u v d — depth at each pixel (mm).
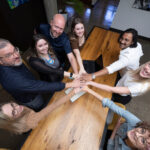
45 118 969
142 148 706
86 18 3582
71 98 1081
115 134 996
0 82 845
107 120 999
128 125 911
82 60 1410
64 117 982
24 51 2633
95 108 1047
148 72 908
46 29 1293
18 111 840
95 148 854
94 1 3848
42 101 1339
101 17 3637
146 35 3023
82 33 1460
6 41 740
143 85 1000
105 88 1098
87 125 951
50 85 940
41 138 879
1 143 1408
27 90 861
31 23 2545
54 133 904
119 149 863
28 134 892
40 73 1357
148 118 1773
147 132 724
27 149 836
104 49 1575
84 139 887
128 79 1111
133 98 1966
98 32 1824
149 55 2709
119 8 2844
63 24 1141
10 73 801
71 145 859
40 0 2490
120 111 958
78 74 1240
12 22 2107
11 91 887
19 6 2078
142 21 2822
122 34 1151
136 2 2578
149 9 2561
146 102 1925
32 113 894
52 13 2660
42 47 1051
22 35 2451
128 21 2980
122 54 1188
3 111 783
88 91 1104
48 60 1228
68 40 1385
